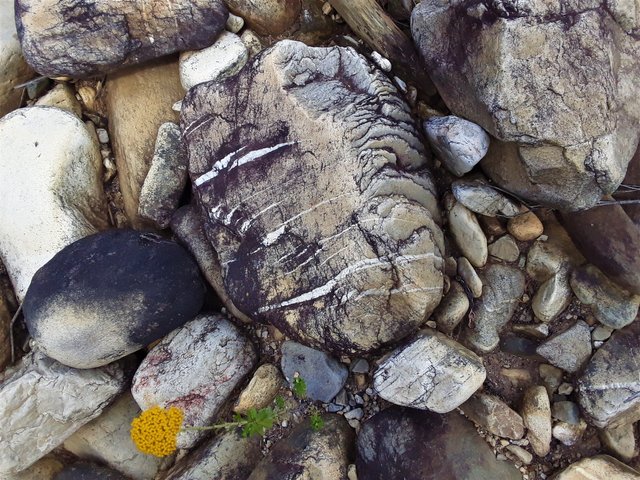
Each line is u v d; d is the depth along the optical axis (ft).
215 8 1.61
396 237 1.32
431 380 1.32
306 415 1.53
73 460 1.71
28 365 1.59
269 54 1.45
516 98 1.18
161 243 1.55
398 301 1.33
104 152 1.83
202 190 1.57
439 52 1.34
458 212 1.43
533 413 1.38
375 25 1.51
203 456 1.52
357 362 1.51
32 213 1.64
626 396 1.33
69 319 1.44
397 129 1.40
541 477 1.41
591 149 1.18
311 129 1.39
